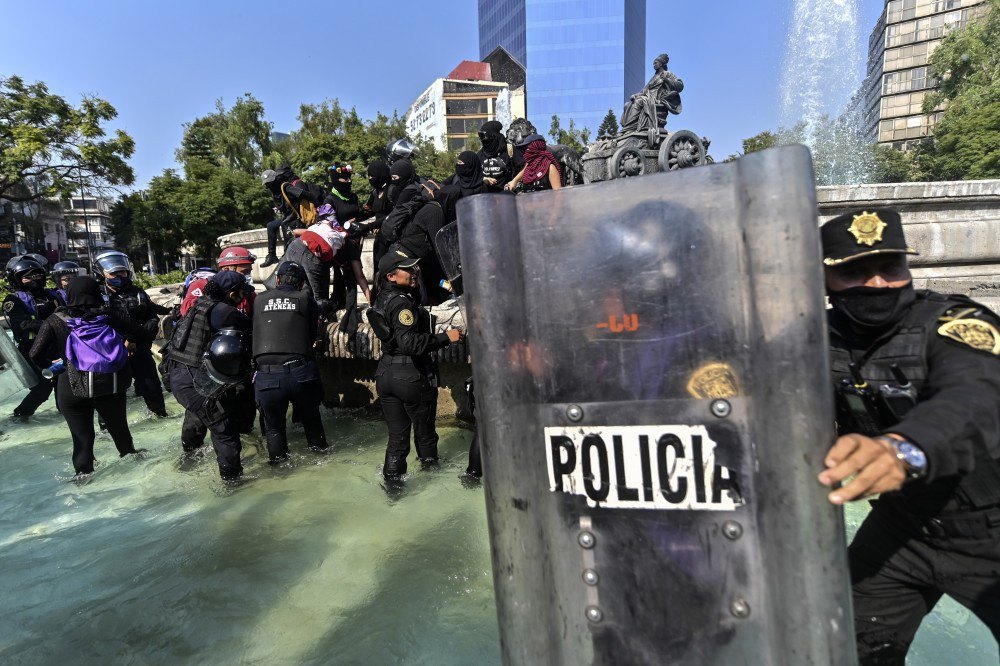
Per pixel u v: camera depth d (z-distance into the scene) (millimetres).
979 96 37375
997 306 3643
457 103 101625
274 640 2328
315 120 47125
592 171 9789
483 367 1200
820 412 989
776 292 989
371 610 2508
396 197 5242
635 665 1198
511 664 1244
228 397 4094
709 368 1099
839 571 1010
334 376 5891
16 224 50562
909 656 2064
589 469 1193
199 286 5250
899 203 6473
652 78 9680
